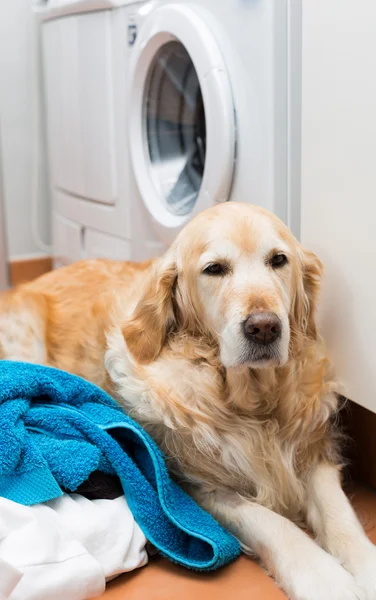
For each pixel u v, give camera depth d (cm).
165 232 191
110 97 220
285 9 145
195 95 190
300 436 133
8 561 101
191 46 164
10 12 296
